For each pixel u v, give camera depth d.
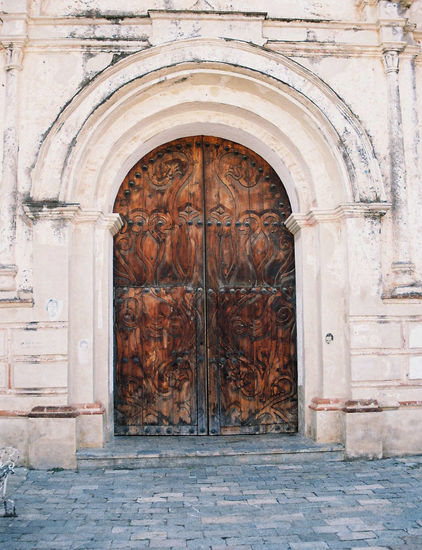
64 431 6.42
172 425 7.47
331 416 6.92
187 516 5.01
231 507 5.23
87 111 6.77
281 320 7.66
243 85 7.13
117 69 6.83
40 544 4.45
